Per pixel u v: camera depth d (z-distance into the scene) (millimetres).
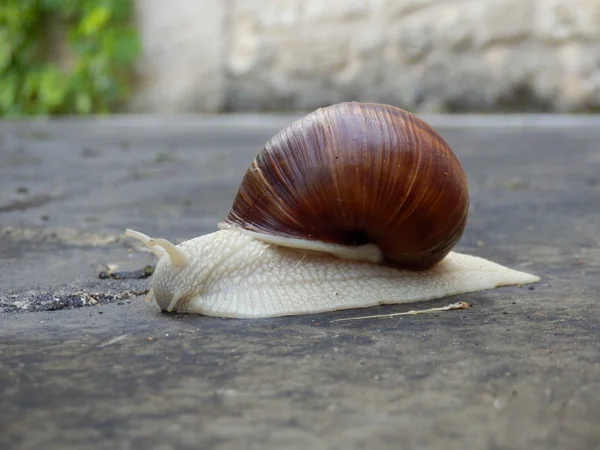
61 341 120
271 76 631
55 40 696
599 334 122
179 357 112
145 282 159
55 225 214
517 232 210
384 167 144
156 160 367
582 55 552
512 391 99
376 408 94
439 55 584
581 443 85
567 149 391
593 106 556
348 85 610
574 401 95
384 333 124
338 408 94
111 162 359
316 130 147
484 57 575
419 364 109
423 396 97
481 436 87
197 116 645
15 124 578
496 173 319
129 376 104
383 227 147
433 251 151
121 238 198
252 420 91
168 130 521
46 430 89
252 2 627
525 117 544
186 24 650
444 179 146
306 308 138
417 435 87
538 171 322
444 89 586
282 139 149
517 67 568
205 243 143
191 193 269
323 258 151
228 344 119
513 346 116
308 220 148
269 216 149
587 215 231
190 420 91
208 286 140
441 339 121
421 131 147
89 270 167
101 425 90
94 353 114
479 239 202
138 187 283
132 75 672
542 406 94
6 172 318
